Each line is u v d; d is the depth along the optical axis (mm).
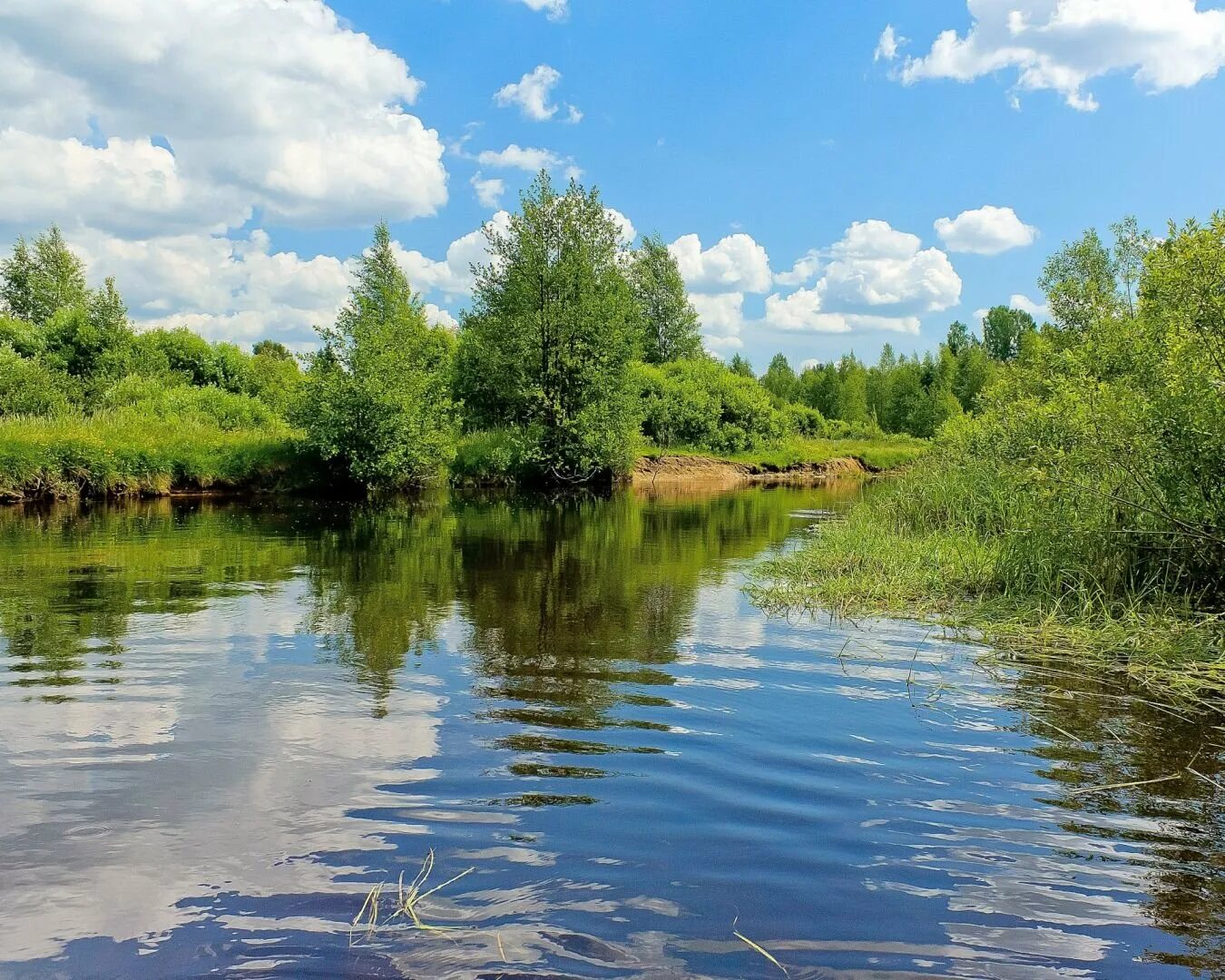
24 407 23609
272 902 2688
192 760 3879
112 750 3980
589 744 4141
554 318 26438
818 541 11695
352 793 3529
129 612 7117
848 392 65562
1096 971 2375
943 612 7449
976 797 3566
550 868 2916
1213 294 6875
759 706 4770
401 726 4371
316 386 20797
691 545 12320
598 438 26188
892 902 2729
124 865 2918
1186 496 6961
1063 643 6312
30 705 4633
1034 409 9891
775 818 3344
